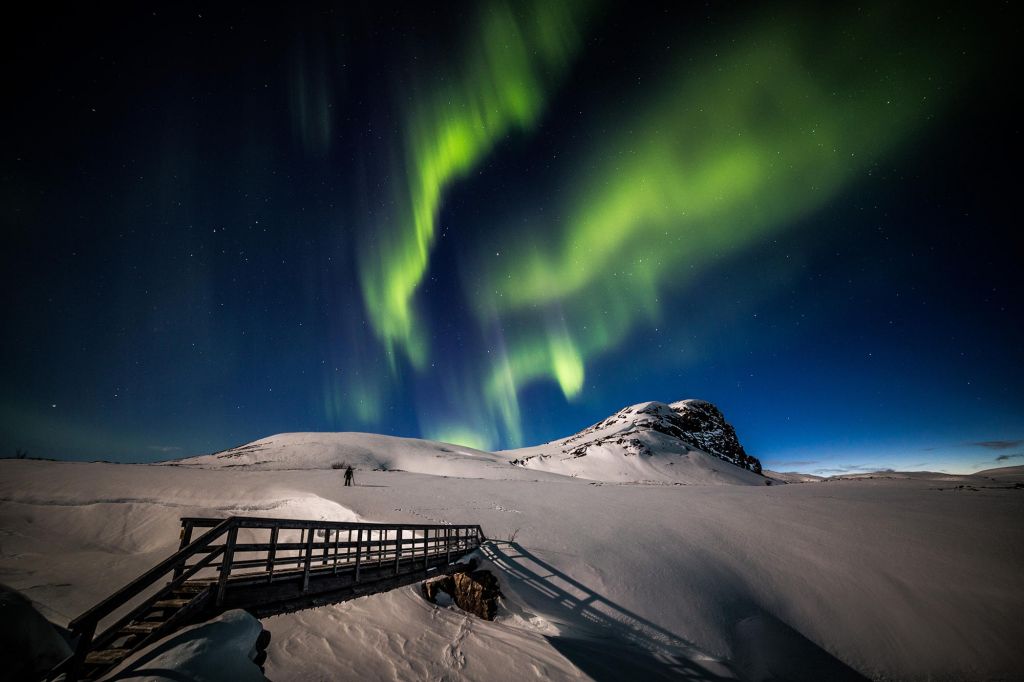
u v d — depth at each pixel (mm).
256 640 5703
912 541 22125
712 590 18406
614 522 25109
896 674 14883
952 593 17984
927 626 16594
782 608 17875
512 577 18141
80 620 4215
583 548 21141
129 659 4422
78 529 22656
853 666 15172
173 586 5273
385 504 26000
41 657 5680
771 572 20109
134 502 25516
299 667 11055
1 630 5387
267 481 33000
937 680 14594
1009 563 19469
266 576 6973
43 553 17766
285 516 25094
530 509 27359
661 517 26562
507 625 15250
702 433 126375
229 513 24609
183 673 4191
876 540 22516
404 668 11547
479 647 13141
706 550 21812
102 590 13500
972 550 20781
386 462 81500
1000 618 16547
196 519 6324
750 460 122500
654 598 17516
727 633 16188
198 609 5539
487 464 80500
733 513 27656
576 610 16453
